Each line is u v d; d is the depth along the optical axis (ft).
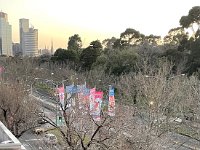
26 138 187.83
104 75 315.78
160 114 129.90
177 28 431.43
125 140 93.15
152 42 481.87
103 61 357.61
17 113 171.42
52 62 480.23
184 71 283.38
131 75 266.36
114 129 98.63
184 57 300.20
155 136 112.37
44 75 416.46
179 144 147.33
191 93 182.50
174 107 158.92
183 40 335.88
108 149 86.58
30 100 185.88
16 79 321.11
